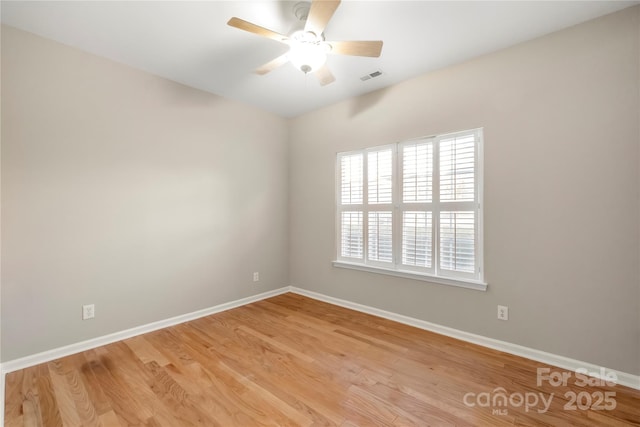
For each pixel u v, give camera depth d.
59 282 2.37
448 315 2.75
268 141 3.98
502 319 2.45
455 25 2.13
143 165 2.83
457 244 2.71
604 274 2.03
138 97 2.79
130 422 1.64
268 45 2.42
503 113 2.42
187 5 1.94
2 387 1.94
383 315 3.22
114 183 2.65
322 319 3.17
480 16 2.03
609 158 2.01
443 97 2.76
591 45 2.06
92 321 2.53
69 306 2.41
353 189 3.54
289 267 4.27
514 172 2.38
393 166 3.17
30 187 2.23
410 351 2.45
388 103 3.16
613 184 2.00
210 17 2.06
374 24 2.12
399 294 3.09
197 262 3.24
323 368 2.19
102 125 2.58
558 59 2.18
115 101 2.65
